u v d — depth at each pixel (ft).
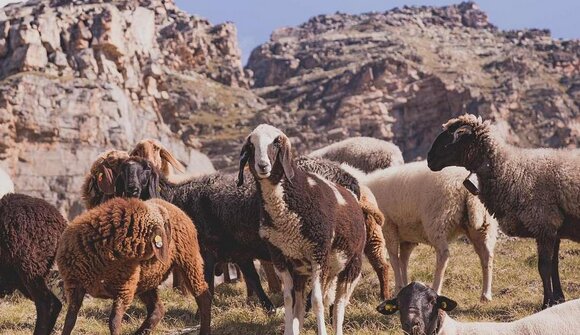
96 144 186.39
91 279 29.43
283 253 29.73
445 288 44.06
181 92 352.90
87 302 42.86
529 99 352.28
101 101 192.95
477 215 39.55
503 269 47.96
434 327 24.45
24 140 181.88
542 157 36.40
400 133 345.92
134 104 215.10
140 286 31.04
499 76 378.12
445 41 502.79
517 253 52.75
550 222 35.91
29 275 32.40
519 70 387.96
